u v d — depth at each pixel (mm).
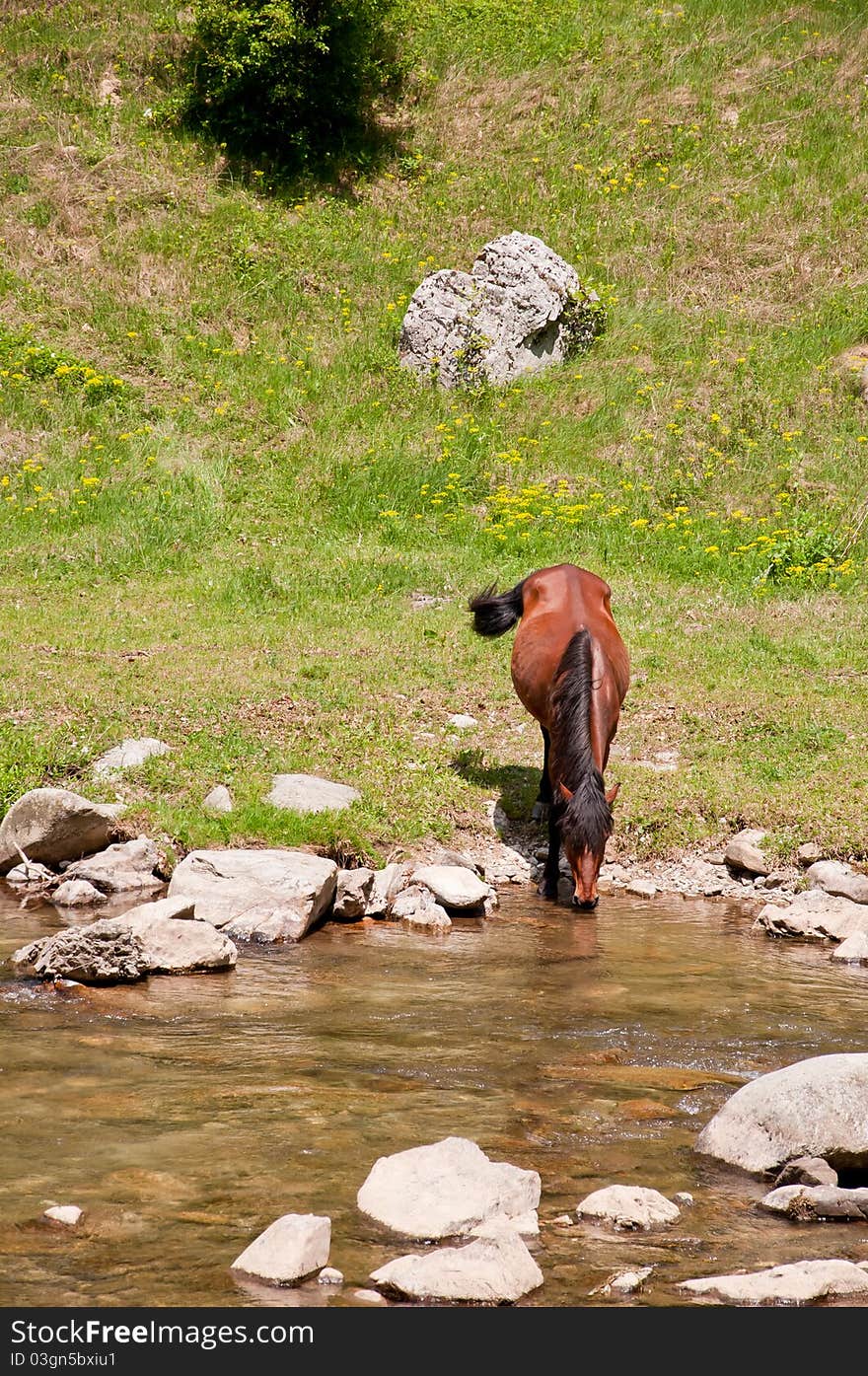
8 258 28000
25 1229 5340
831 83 36812
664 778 13664
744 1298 5051
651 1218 5684
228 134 32875
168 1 36531
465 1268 5059
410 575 20109
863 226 31578
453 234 30891
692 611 19141
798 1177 6098
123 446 23750
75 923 10094
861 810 12797
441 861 12039
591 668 11008
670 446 24547
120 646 16703
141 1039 7691
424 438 24797
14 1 35906
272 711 14406
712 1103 7051
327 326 27906
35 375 25234
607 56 37625
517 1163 6199
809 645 17578
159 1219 5465
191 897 10406
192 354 26500
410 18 37344
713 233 31312
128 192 30312
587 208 31922
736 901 12062
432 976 9352
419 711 15000
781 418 25500
